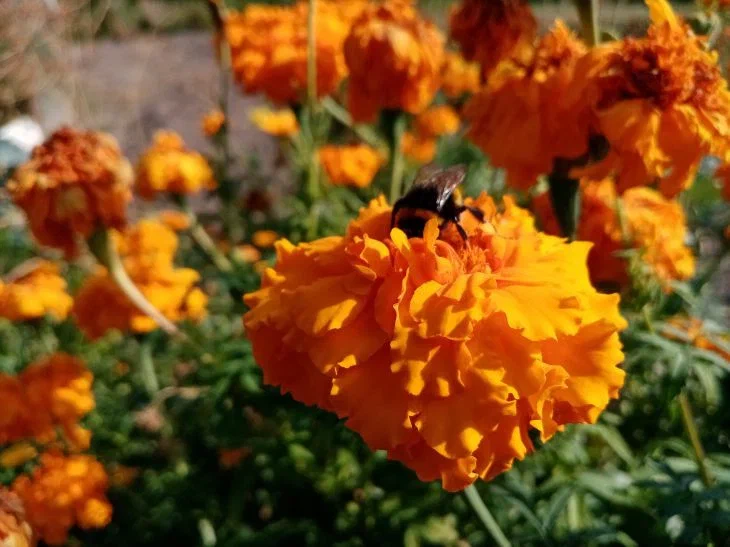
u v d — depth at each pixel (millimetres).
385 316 235
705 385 312
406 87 400
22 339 546
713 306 408
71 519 382
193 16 1428
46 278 467
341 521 402
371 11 409
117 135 1007
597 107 290
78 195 365
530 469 360
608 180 355
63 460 390
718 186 421
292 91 481
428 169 254
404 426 226
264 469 430
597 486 321
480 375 224
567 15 697
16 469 428
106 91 1078
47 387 391
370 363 238
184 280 448
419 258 237
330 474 404
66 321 541
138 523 444
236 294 416
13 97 745
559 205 326
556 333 233
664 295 331
